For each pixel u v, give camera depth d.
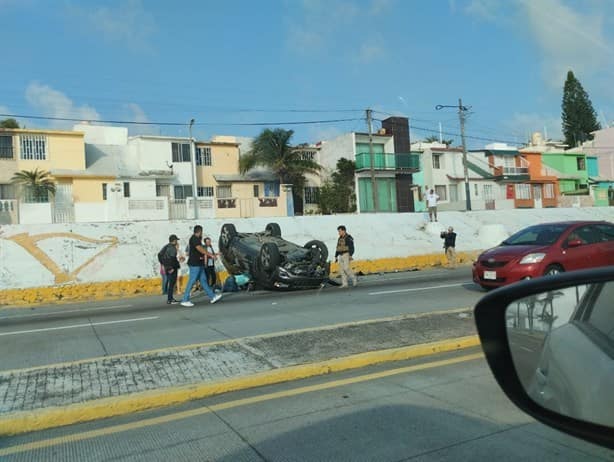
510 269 10.94
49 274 17.59
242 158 40.75
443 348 6.84
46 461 4.03
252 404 5.12
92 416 4.91
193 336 8.37
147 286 17.12
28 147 34.06
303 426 4.51
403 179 47.69
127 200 32.72
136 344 8.00
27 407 4.95
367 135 46.97
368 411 4.80
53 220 31.50
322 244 15.05
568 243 11.16
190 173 39.47
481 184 52.44
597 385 2.24
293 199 43.53
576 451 3.83
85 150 38.12
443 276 17.17
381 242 23.62
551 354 2.37
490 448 3.94
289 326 8.80
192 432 4.48
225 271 18.47
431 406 4.87
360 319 9.22
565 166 60.06
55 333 9.51
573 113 78.44
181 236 20.33
